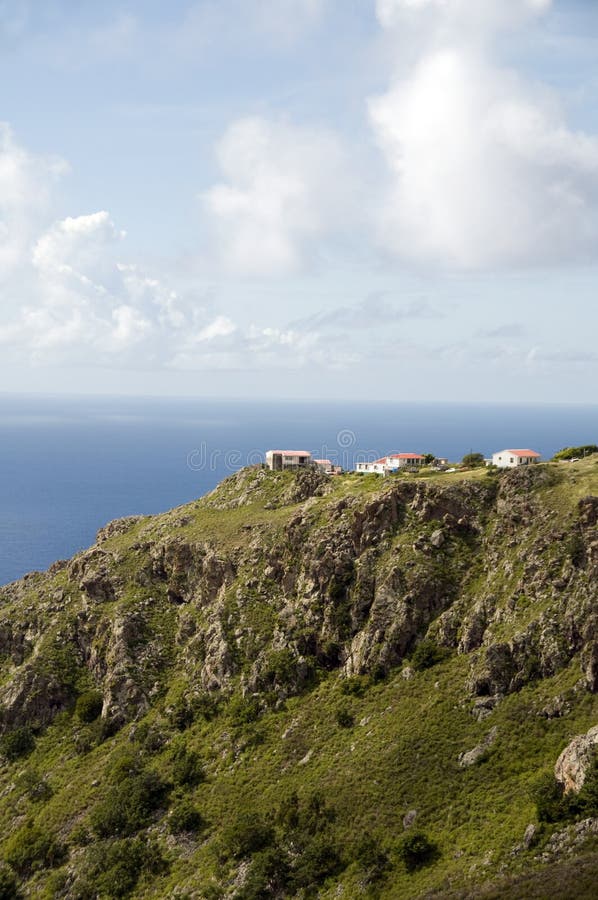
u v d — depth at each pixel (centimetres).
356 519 12719
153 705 12362
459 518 12356
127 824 10050
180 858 9300
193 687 12250
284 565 13062
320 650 11788
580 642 9688
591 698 8988
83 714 12569
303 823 8988
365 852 8150
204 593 13675
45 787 11400
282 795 9600
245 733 10950
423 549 11944
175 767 10744
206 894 8444
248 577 13262
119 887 9081
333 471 19488
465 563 11819
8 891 9731
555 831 7319
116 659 12988
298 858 8575
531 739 8875
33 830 10462
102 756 11638
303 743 10412
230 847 9000
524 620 10319
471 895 6812
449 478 13350
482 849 7588
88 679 13338
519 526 11762
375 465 18912
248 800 9781
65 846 10144
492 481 12862
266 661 11875
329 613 11962
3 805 11381
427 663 10706
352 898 7762
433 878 7488
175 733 11606
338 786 9331
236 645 12300
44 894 9456
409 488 12862
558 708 9050
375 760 9500
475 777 8725
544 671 9681
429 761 9175
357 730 10238
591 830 7119
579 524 11044
